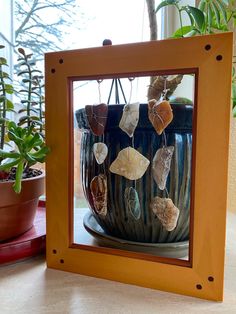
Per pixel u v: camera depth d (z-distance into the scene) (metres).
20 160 0.37
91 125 0.39
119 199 0.38
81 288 0.34
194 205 0.32
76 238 0.46
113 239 0.40
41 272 0.39
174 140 0.35
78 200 0.65
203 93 0.31
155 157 0.36
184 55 0.32
